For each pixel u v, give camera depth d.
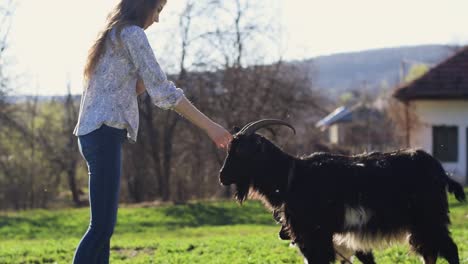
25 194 37.31
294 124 31.77
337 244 7.34
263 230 19.38
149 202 30.73
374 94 67.12
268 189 7.11
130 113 5.01
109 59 4.95
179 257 10.74
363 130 41.03
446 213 7.34
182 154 32.56
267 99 30.58
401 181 7.11
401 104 35.56
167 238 17.20
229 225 21.70
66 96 38.31
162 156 32.50
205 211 24.83
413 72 58.78
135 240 15.23
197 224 22.64
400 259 8.79
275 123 7.00
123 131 4.99
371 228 7.11
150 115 31.39
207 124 5.05
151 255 11.55
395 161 7.20
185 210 25.06
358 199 7.04
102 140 4.90
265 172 7.04
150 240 14.97
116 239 16.61
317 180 7.04
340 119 43.81
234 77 30.19
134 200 33.53
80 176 41.53
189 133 32.16
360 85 71.56
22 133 35.97
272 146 7.09
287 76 31.44
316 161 7.20
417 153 7.29
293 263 9.27
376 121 41.81
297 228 7.05
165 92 4.92
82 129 4.93
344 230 7.11
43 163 38.16
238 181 7.02
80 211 27.00
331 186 7.02
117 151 4.96
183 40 29.75
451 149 30.28
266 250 10.74
